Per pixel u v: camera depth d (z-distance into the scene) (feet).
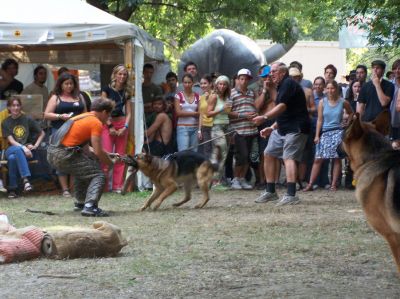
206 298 20.67
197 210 39.27
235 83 50.67
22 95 48.96
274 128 41.60
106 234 26.23
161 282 22.44
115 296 20.85
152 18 87.45
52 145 37.17
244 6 77.00
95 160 37.60
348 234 30.91
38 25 46.55
